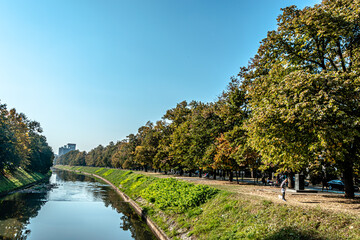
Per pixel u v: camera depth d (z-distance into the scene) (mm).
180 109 58156
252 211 14336
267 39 20594
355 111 12844
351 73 13164
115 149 134625
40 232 20688
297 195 19109
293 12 19781
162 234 18484
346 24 14562
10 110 52469
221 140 32219
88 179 86688
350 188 17453
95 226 23016
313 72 18125
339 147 13039
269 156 16562
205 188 21766
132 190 41625
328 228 10094
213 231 14352
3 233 19781
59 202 35781
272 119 14586
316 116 12086
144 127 86562
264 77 20531
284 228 11344
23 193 43625
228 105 32781
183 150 47094
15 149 45656
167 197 25312
